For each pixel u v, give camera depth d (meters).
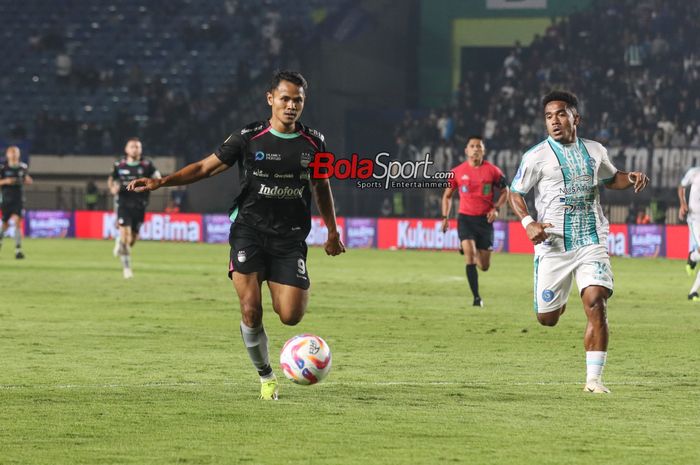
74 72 113.00
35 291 44.50
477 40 110.75
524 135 100.12
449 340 30.14
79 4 117.75
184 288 46.88
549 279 22.25
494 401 20.00
